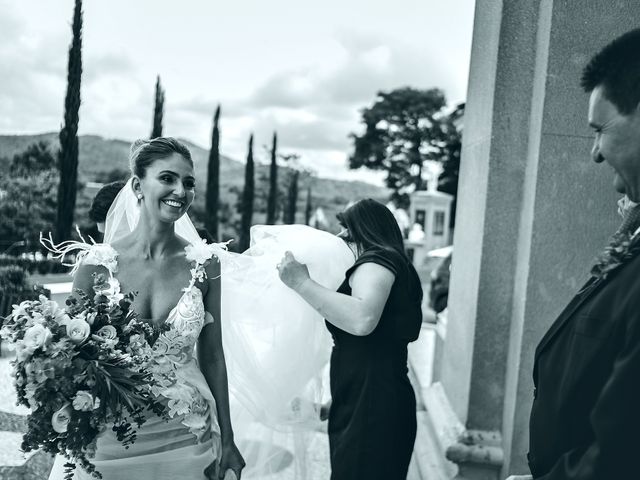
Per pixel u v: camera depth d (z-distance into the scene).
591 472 1.02
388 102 53.00
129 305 1.82
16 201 15.30
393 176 53.12
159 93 27.41
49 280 7.77
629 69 1.12
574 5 2.65
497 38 2.96
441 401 3.82
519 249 2.94
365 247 2.33
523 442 2.79
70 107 18.30
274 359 2.71
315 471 3.53
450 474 3.23
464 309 3.41
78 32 18.77
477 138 3.36
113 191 3.21
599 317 1.15
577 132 2.70
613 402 1.00
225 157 115.62
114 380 1.73
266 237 2.81
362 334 2.12
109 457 1.94
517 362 2.78
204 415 2.06
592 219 2.72
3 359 5.87
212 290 2.18
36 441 1.70
